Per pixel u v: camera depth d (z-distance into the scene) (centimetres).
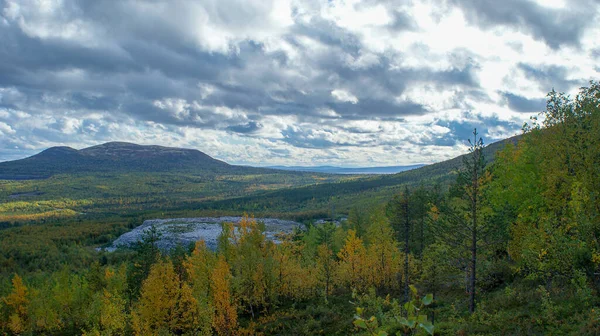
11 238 13012
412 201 4106
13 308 5178
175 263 5003
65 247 11956
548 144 2289
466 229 2503
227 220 15938
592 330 1434
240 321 4047
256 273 4159
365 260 4319
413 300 441
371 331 452
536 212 2427
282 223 14362
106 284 5209
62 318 5316
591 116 2039
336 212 16500
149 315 3319
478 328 1909
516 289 2414
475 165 2483
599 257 1591
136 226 16162
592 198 1705
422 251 4034
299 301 4453
